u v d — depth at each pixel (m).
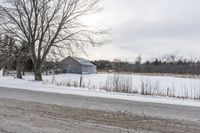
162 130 6.76
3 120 7.11
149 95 15.49
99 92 15.54
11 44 22.56
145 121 7.77
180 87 26.17
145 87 20.06
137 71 76.88
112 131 6.43
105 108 9.79
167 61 88.50
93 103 10.99
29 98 11.77
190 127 7.24
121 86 17.25
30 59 24.42
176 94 18.88
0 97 11.81
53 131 6.19
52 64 23.98
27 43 22.12
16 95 12.70
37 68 22.72
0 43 22.73
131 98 13.34
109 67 83.06
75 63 57.56
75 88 17.30
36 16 21.53
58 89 16.28
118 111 9.24
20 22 21.72
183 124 7.59
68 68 57.50
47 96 12.78
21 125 6.64
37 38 21.94
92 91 15.90
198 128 7.15
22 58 23.27
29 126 6.57
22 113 8.12
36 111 8.54
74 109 9.26
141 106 10.74
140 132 6.46
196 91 20.64
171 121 7.95
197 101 13.52
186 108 10.76
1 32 22.17
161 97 14.71
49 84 19.44
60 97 12.59
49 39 21.92
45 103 10.42
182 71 75.00
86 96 13.39
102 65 83.69
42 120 7.27
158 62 86.88
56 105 10.01
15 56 22.88
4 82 19.89
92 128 6.61
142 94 15.84
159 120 8.00
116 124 7.18
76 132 6.18
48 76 39.28
